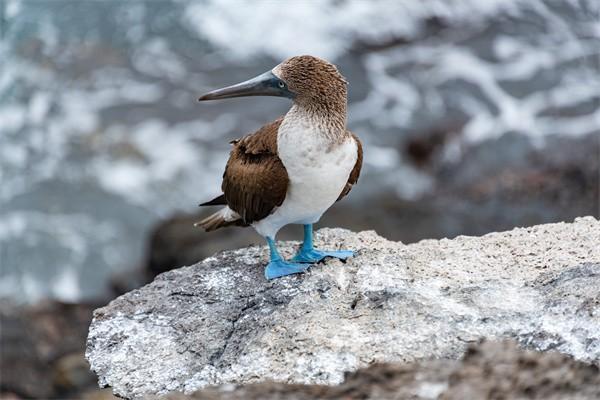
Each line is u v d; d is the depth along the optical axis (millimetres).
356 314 7223
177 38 21906
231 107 20891
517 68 21812
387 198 18578
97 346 7551
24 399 14156
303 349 6949
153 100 20891
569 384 6777
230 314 7637
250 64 21562
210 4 22156
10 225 19000
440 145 20281
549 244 8102
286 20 22047
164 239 16609
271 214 7820
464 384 6824
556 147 19422
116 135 20266
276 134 7555
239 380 6938
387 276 7641
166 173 19562
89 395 14086
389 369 6789
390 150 20328
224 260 8438
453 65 21938
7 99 21016
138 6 22266
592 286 7078
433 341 6859
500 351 6762
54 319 16250
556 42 22391
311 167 7391
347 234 8812
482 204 18125
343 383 6797
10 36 21984
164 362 7352
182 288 8039
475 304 7133
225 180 7996
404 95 21438
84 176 19656
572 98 20938
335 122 7402
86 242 18594
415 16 22453
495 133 20219
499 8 22922
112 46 21828
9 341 15094
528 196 18172
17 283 18125
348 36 22125
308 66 7367
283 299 7578
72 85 21188
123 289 17500
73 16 22234
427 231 17094
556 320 6871
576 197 18000
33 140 20266
